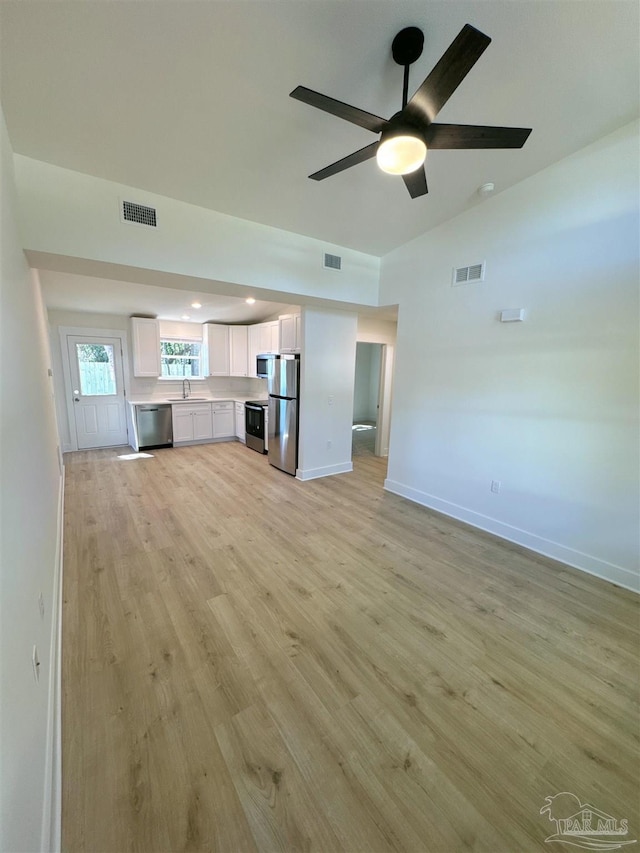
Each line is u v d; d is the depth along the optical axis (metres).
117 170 2.47
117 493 4.18
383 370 6.11
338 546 3.06
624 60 1.86
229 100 1.96
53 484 3.07
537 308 2.93
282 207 3.11
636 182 2.36
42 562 1.79
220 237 3.15
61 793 1.25
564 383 2.81
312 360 4.66
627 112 2.25
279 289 3.58
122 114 2.01
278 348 5.82
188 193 2.80
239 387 7.60
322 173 1.97
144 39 1.61
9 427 1.21
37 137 2.11
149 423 6.12
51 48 1.61
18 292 1.86
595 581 2.62
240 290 3.56
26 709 1.04
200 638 1.99
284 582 2.53
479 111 2.19
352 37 1.65
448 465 3.74
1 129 1.63
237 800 1.25
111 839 1.14
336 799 1.27
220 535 3.20
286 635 2.03
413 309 3.98
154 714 1.55
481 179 2.89
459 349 3.55
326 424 4.95
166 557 2.81
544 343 2.90
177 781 1.30
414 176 1.95
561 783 1.34
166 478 4.75
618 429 2.55
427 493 3.99
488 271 3.24
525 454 3.09
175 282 3.24
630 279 2.44
